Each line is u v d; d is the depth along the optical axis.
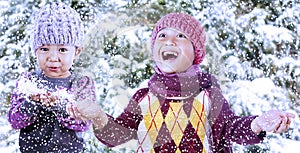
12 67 2.30
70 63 1.60
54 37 1.57
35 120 1.57
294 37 2.53
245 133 1.52
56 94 1.54
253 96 2.32
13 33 2.39
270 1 2.61
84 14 2.36
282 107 2.34
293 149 2.26
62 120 1.56
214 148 1.57
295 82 2.45
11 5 2.45
